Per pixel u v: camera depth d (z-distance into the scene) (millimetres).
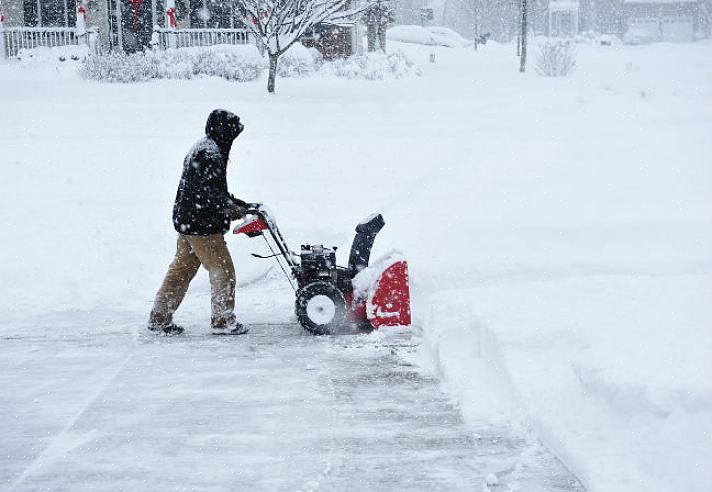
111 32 29531
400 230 9180
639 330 5379
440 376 5801
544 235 8703
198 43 27375
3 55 25656
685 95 21594
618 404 4402
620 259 7852
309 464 4484
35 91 19844
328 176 12039
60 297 7871
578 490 4117
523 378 5105
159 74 22453
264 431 4934
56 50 24922
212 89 20516
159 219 9992
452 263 7789
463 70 31891
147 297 8023
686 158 12539
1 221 9891
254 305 7812
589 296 6316
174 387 5688
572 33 79375
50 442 4812
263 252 8883
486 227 9086
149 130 15359
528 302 6215
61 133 15039
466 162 12625
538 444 4672
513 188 10969
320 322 6816
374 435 4844
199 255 6816
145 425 5043
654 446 4062
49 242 9094
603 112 17906
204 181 6656
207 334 6953
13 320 7340
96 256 8742
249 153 13555
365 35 40000
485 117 17156
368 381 5754
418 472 4363
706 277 6805
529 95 21031
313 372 5953
